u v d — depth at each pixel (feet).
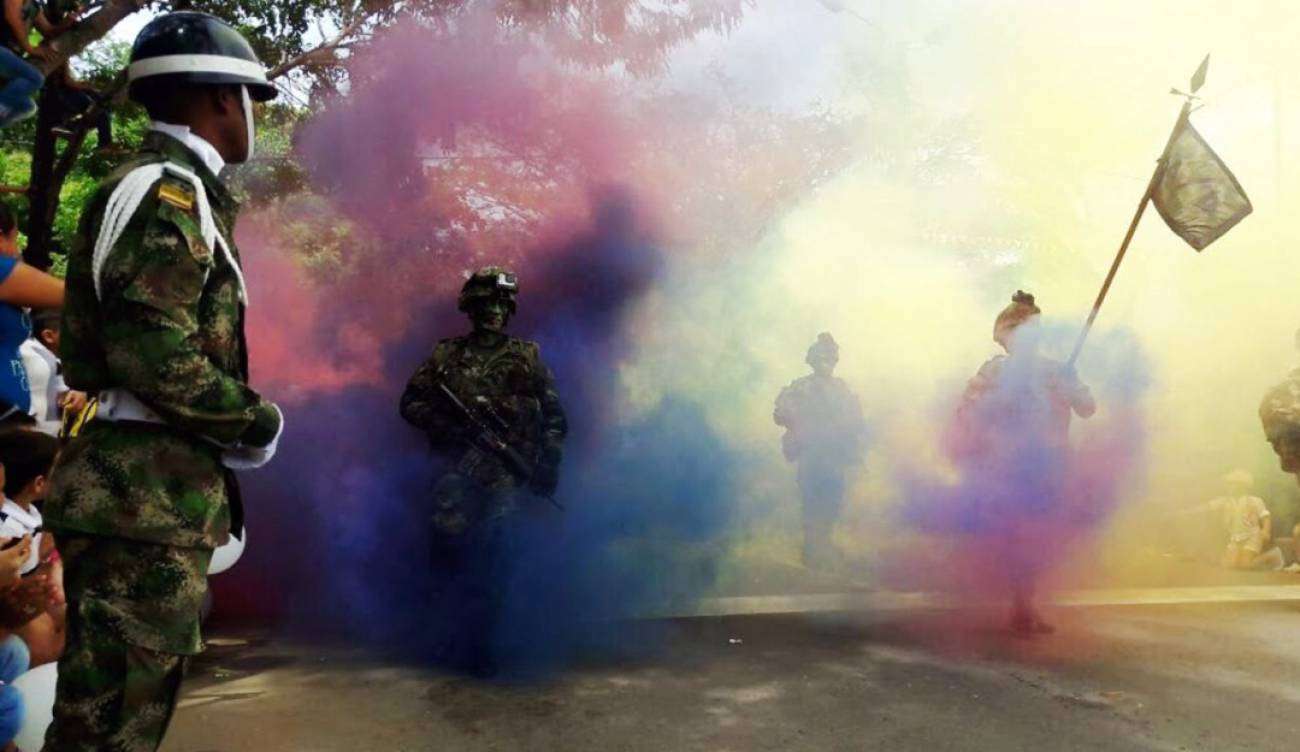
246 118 8.23
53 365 14.74
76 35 13.55
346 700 13.94
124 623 7.30
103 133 20.27
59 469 7.62
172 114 7.89
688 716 13.57
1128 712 14.02
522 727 13.01
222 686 14.47
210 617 18.62
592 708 13.82
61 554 7.58
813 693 14.64
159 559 7.49
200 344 7.36
